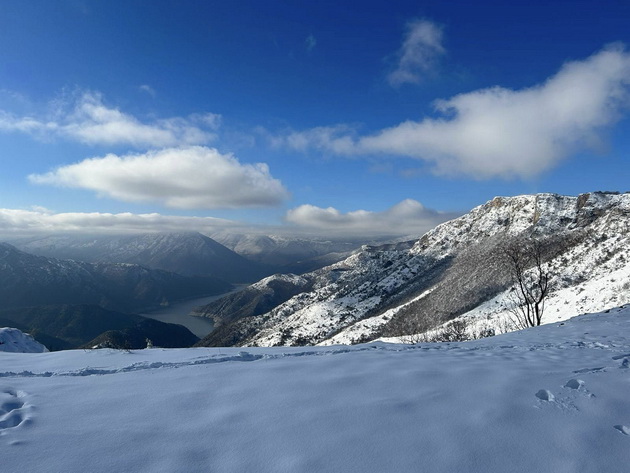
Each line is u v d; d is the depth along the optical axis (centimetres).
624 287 5272
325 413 442
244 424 419
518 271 2734
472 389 510
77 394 533
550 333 1195
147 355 844
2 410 468
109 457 349
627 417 418
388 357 724
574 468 325
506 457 342
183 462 340
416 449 357
